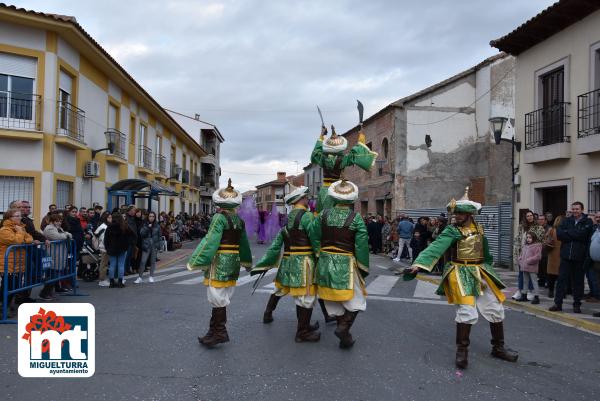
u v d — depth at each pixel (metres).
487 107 23.47
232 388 4.55
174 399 4.26
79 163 16.36
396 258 17.56
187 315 7.63
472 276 5.42
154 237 11.41
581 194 12.00
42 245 8.33
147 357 5.44
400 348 6.06
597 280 9.36
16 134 13.80
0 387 4.49
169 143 30.92
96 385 4.56
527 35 13.62
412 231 17.38
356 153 7.29
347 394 4.45
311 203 7.68
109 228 10.37
